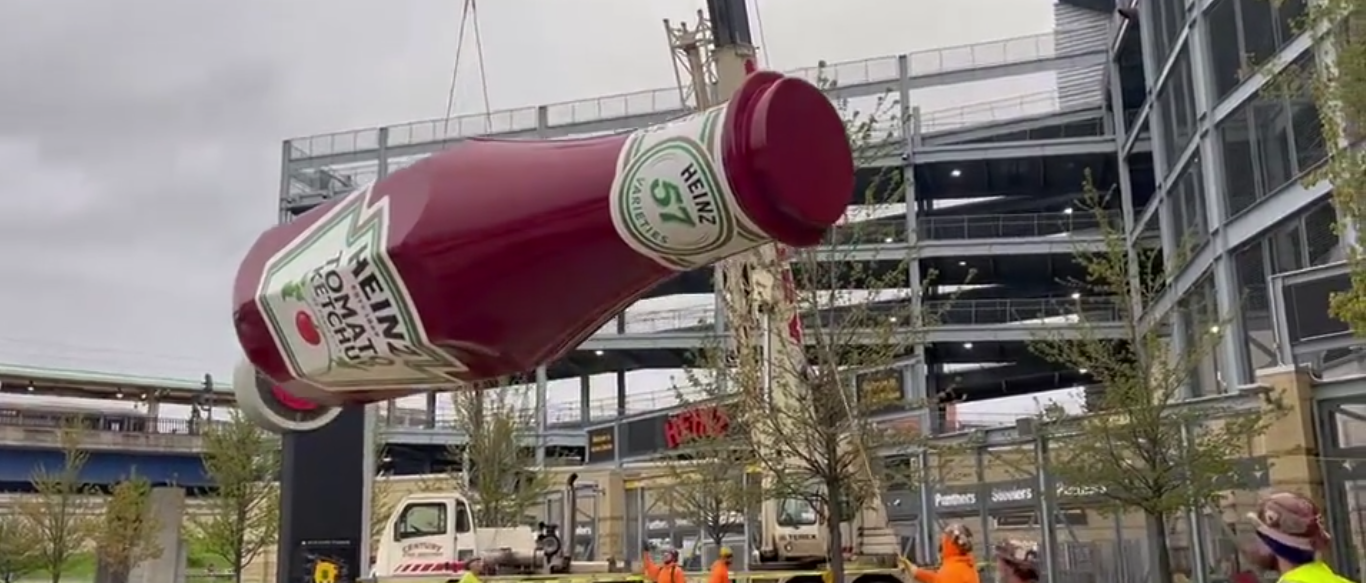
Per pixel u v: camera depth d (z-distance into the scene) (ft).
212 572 132.36
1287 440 56.18
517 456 113.19
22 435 149.69
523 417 120.78
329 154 175.22
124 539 97.81
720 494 81.56
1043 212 171.42
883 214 126.41
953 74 159.33
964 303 159.22
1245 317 92.22
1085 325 66.49
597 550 112.27
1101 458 51.98
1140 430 51.24
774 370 49.49
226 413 174.50
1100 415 53.06
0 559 100.01
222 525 100.37
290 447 37.99
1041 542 73.41
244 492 99.35
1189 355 64.49
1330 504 55.06
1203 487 50.55
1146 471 51.19
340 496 38.45
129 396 223.71
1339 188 35.06
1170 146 118.11
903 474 61.21
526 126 164.14
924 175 160.15
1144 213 132.98
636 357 183.01
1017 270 164.76
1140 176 154.71
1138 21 136.36
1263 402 56.24
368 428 39.75
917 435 58.54
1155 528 56.18
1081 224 159.53
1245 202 93.40
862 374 52.80
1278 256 88.12
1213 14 98.58
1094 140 151.53
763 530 56.34
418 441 184.96
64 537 102.01
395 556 60.39
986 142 159.74
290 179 176.14
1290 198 84.02
